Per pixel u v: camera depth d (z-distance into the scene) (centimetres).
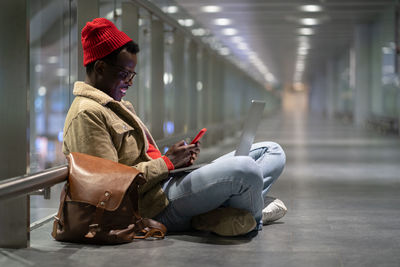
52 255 309
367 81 2459
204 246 330
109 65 334
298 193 588
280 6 1788
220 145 1549
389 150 1203
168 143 716
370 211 470
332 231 382
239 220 346
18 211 326
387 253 319
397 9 1822
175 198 338
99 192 305
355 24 2327
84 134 317
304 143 1424
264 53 3456
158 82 728
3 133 329
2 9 321
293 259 304
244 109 2623
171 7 759
